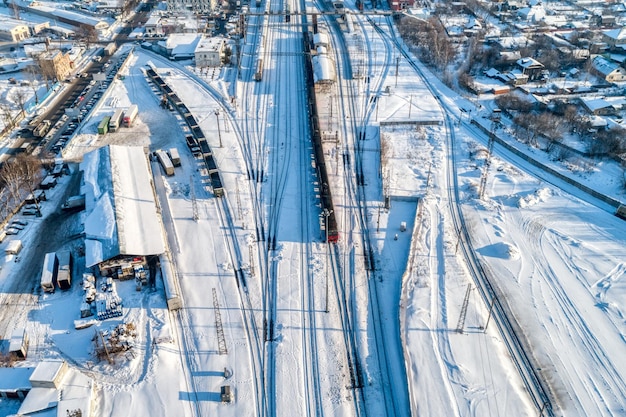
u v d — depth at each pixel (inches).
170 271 2881.4
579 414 2287.2
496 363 2476.6
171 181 3710.6
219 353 2519.7
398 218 3440.0
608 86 5172.2
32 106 4749.0
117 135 4286.4
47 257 2957.7
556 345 2596.0
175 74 5398.6
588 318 2733.8
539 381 2429.9
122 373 2418.8
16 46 6225.4
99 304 2733.8
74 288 2864.2
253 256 3100.4
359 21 6978.4
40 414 2196.1
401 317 2704.2
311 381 2401.6
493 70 5413.4
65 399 2234.3
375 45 6210.6
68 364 2459.4
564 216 3462.1
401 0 7357.3
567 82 5275.6
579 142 4256.9
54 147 4151.1
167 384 2373.3
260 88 5098.4
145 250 2942.9
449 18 7116.1
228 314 2726.4
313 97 4781.0
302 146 4168.3
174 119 4547.2
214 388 2367.1
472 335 2615.7
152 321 2664.9
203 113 4633.4
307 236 3260.3
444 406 2279.8
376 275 2989.7
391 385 2388.0
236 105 4763.8
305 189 3678.6
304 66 5561.0
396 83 5280.5
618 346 2588.6
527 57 5595.5
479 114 4714.6
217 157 3998.5
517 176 3853.3
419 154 4094.5
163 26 6550.2
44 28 6624.0
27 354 2503.7
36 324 2657.5
